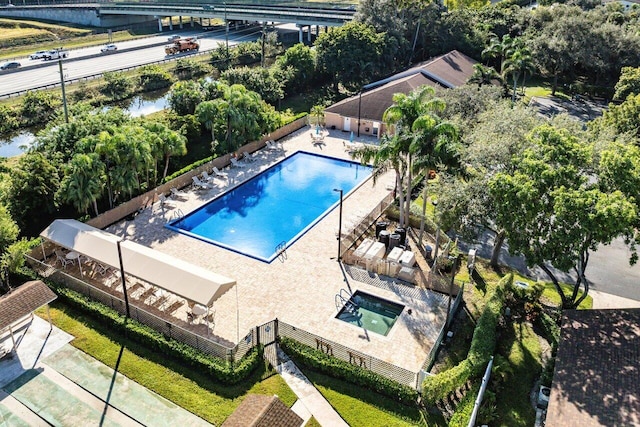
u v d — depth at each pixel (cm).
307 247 3744
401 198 3872
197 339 2672
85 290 3095
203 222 4181
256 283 3319
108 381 2558
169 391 2503
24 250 3281
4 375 2581
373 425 2319
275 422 2019
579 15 7838
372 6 8069
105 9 13325
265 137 5572
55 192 3891
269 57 9731
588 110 6869
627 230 2470
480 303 3167
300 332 2738
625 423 1995
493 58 8412
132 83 7706
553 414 2083
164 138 4369
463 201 3122
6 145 5981
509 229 2778
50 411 2391
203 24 14188
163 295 3145
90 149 3897
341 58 7231
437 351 2764
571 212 2516
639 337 2450
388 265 3388
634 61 7362
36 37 11662
